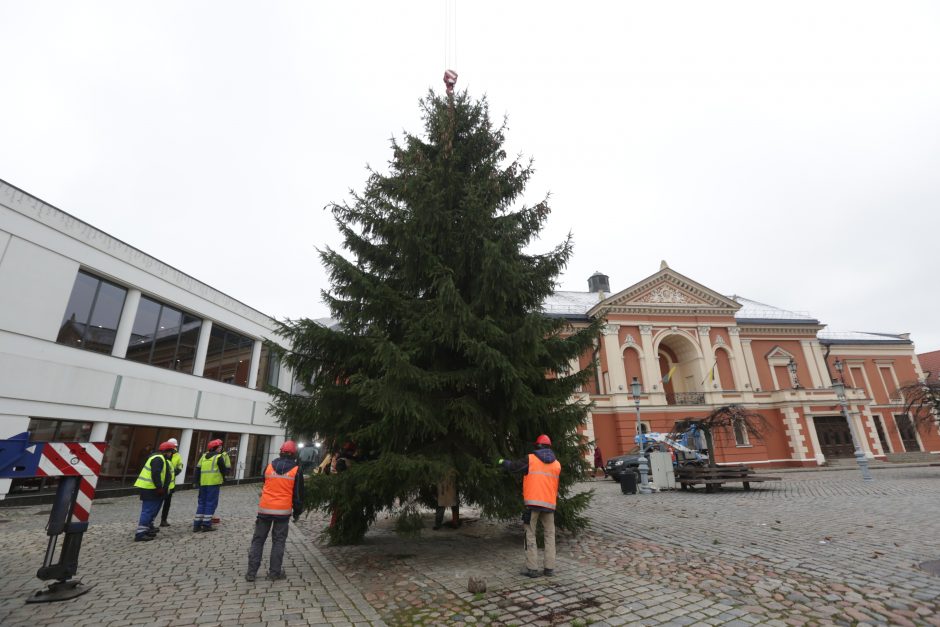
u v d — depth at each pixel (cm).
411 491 663
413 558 649
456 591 501
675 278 3256
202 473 920
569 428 722
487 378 651
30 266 1276
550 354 746
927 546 638
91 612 447
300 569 606
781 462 2962
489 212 729
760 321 3406
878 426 3638
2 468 479
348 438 652
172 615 439
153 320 1736
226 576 575
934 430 3597
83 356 1424
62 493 512
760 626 390
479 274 708
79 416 1392
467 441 683
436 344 682
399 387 591
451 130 790
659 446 2053
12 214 1238
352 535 717
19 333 1239
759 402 3095
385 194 784
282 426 691
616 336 3031
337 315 743
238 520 1049
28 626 411
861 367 3838
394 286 767
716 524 873
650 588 494
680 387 3322
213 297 2056
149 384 1667
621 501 1323
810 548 649
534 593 488
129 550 727
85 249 1438
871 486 1516
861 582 492
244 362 2312
